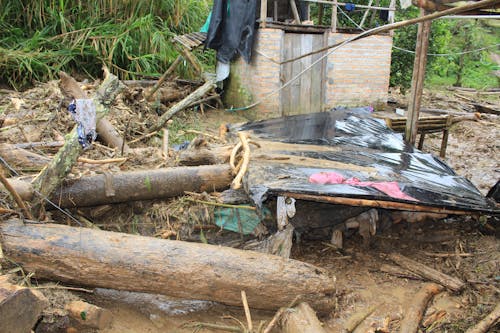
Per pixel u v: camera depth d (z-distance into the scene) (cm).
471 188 467
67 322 293
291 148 547
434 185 452
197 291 317
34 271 308
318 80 915
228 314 347
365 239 453
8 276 279
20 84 848
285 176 422
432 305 379
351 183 420
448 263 432
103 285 316
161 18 1050
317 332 289
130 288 317
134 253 315
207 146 503
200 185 433
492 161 768
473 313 364
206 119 874
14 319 241
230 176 440
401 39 1139
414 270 415
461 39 1680
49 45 907
